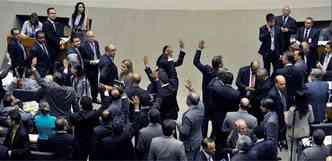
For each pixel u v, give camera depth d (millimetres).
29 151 14891
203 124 17812
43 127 15828
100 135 14656
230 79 16594
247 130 14852
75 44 20031
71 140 14930
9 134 15031
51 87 16953
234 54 25094
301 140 16438
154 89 17766
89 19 22438
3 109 16625
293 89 17703
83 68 19688
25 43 21266
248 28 24984
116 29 25219
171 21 25297
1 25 24594
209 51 25172
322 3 24219
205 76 18203
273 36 21094
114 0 25219
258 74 17328
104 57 19500
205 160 15227
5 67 20922
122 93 16094
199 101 15883
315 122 17391
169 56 18953
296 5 24547
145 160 14977
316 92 17438
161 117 17625
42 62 20516
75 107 17062
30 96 18297
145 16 25250
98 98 21094
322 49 21297
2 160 14367
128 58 25219
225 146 16656
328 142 15844
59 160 14852
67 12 25031
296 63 18125
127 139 14570
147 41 25266
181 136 15797
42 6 24953
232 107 16625
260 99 17297
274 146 14281
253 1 24938
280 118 17031
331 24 23328
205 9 25234
